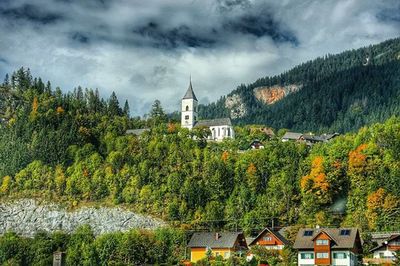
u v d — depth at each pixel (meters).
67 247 166.75
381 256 131.50
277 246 141.25
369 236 144.12
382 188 183.00
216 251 143.25
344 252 119.56
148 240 155.38
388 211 174.38
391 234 154.12
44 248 163.75
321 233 121.62
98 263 152.12
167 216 199.50
